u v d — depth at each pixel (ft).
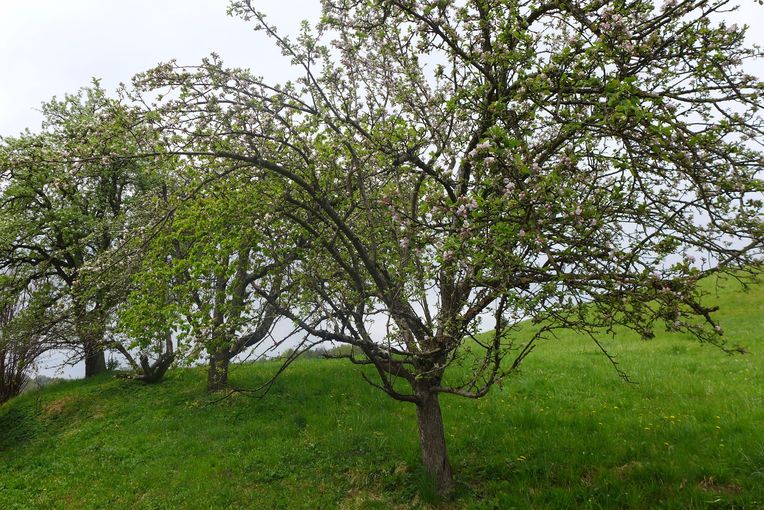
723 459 27.94
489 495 29.81
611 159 19.16
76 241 66.39
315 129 33.01
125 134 27.35
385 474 34.55
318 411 47.75
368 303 31.24
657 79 22.70
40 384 77.92
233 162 32.68
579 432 35.14
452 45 24.71
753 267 19.48
